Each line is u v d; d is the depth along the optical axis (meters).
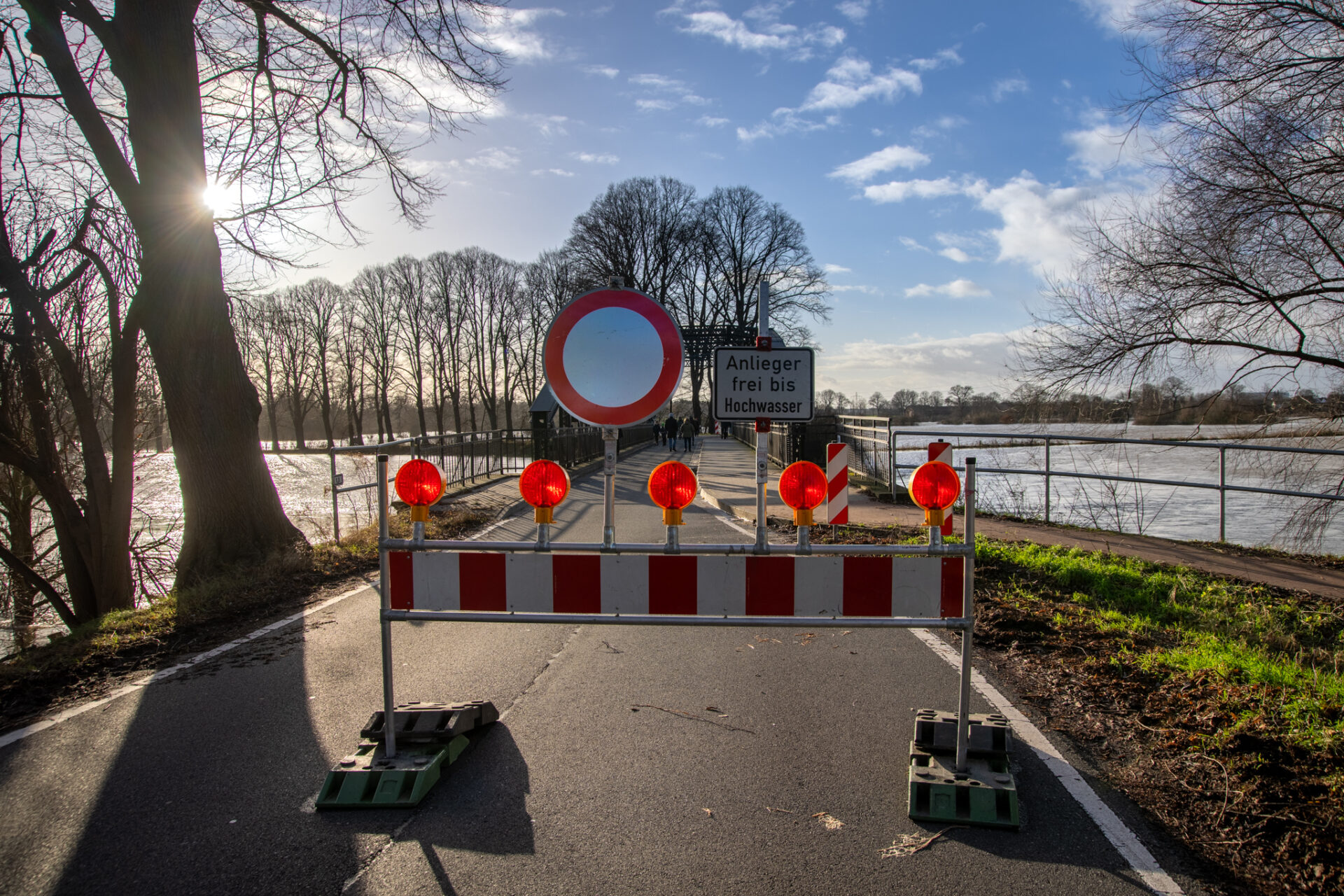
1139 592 7.23
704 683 4.95
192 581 9.30
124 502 10.89
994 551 8.52
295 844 3.05
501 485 19.52
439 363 66.38
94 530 11.04
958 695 4.71
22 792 3.54
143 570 14.46
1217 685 4.54
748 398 4.84
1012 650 5.60
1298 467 10.22
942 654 5.55
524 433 26.03
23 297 10.24
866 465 16.78
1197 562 8.85
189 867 2.89
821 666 5.30
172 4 9.31
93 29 9.38
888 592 3.44
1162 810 3.29
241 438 9.76
